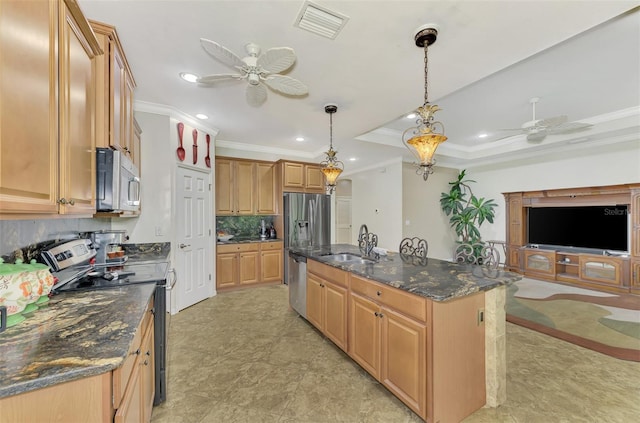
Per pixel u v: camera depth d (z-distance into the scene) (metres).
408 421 1.65
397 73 2.33
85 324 1.08
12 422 0.71
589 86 2.97
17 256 1.36
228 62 1.91
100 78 1.54
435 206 6.50
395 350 1.75
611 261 4.34
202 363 2.29
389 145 4.79
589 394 1.87
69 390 0.78
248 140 4.66
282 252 4.84
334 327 2.44
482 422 1.63
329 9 1.60
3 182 0.76
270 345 2.59
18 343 0.92
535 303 3.69
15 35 0.81
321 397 1.86
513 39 1.85
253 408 1.76
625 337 2.69
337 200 8.73
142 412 1.28
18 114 0.82
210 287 4.06
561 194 4.92
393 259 2.59
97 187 1.51
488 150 5.62
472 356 1.68
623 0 1.48
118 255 2.49
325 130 4.02
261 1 1.54
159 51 2.04
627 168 4.32
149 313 1.54
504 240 6.00
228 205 4.61
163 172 3.19
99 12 1.61
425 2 1.54
